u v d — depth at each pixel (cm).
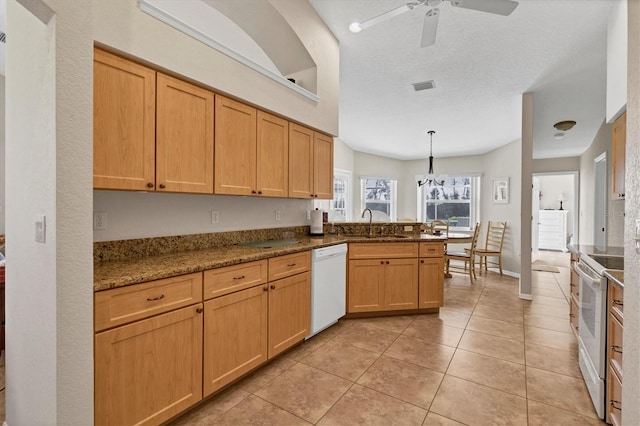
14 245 149
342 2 268
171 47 184
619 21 231
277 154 272
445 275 548
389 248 338
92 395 124
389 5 262
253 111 247
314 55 297
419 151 693
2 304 249
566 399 195
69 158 115
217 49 212
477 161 693
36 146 125
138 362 149
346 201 671
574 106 431
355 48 320
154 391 155
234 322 200
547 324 321
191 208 241
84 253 120
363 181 723
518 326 316
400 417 178
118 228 197
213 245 258
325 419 175
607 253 246
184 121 196
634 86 113
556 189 943
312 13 289
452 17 259
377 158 735
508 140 591
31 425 134
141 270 160
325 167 337
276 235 328
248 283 210
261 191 255
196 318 175
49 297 116
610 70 253
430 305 348
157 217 219
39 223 123
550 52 304
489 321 330
